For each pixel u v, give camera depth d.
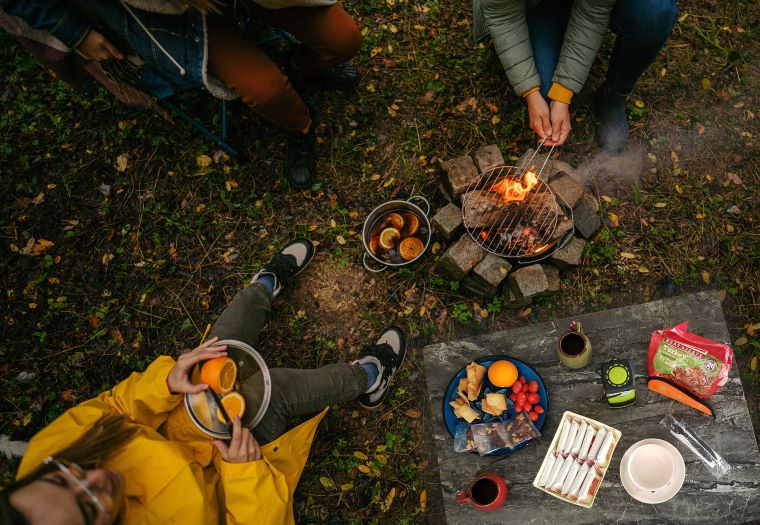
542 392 2.43
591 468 2.28
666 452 2.23
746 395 2.73
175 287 3.16
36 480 1.42
